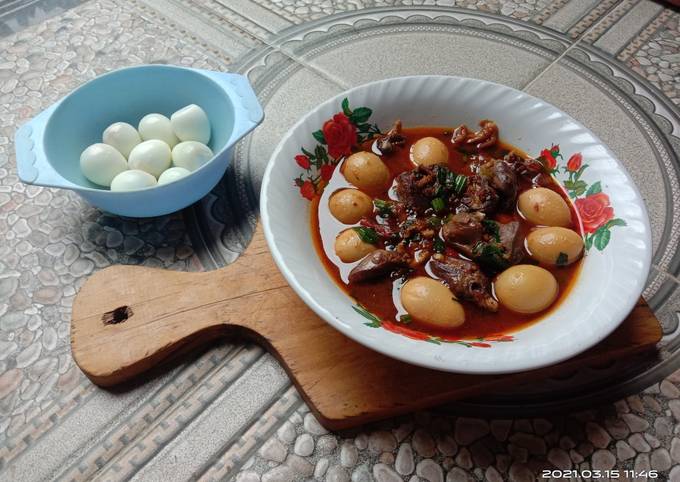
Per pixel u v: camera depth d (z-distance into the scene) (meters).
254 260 0.31
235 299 0.29
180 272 0.30
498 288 0.27
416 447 0.26
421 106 0.33
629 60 0.44
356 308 0.26
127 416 0.27
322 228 0.29
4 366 0.29
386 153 0.32
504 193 0.29
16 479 0.25
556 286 0.27
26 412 0.27
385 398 0.26
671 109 0.40
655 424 0.26
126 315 0.29
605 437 0.26
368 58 0.44
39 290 0.32
